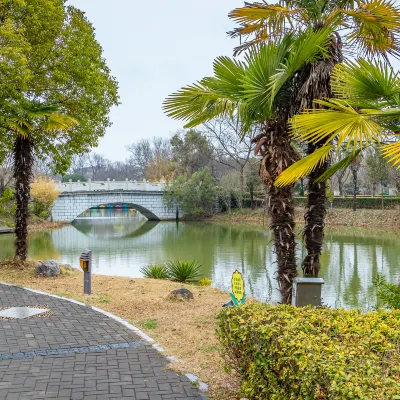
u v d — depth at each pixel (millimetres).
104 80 12391
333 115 3857
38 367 4445
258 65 5379
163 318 6695
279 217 6133
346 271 14359
